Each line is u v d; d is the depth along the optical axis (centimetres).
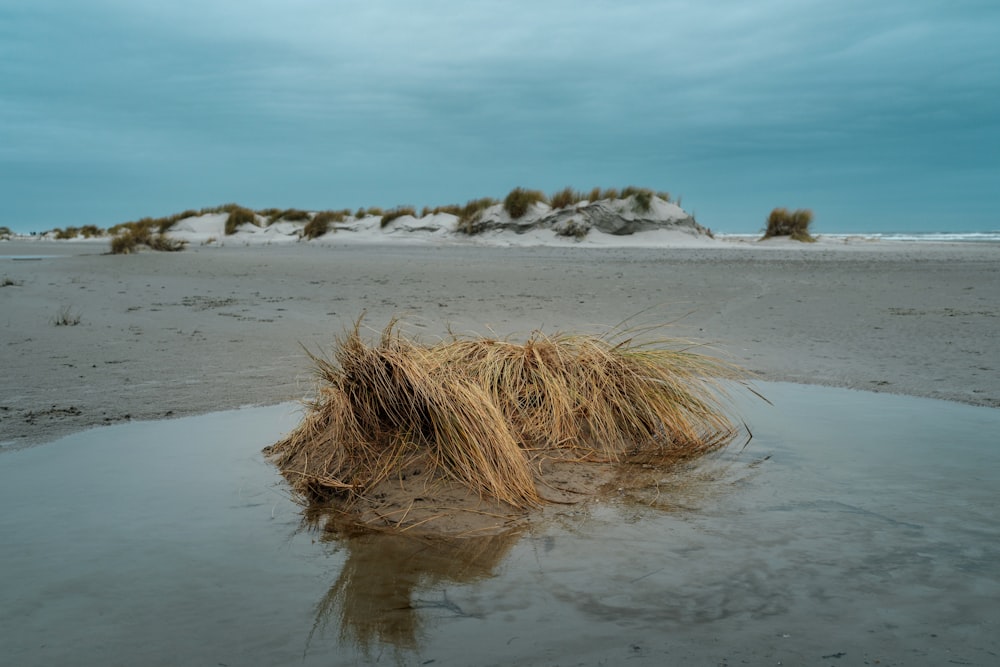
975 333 859
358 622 238
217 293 1292
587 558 292
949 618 237
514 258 2194
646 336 864
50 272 1705
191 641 225
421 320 981
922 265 1852
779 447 450
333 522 339
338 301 1180
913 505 344
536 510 357
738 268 1780
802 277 1543
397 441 418
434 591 262
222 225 4462
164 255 2317
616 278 1530
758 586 262
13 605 249
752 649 218
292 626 235
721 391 585
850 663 211
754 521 329
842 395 589
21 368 675
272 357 737
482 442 396
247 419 517
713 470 410
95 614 243
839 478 388
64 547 300
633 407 489
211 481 390
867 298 1207
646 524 330
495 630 232
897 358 728
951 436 465
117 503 354
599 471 418
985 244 3108
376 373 433
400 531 329
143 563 285
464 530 330
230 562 288
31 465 412
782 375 665
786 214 3272
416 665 211
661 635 227
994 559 282
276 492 376
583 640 224
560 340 552
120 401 563
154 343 811
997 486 369
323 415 454
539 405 478
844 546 297
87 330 893
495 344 528
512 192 3344
